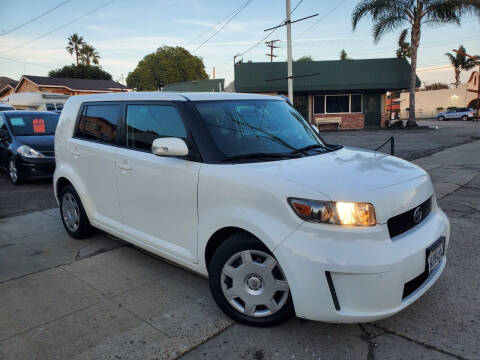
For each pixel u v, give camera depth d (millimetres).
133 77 65188
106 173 3889
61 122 4699
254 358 2484
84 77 58844
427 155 11695
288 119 3766
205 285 3516
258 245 2623
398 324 2801
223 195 2766
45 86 43062
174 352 2561
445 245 2881
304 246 2371
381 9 23734
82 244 4625
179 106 3242
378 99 27328
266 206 2539
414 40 24812
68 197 4723
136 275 3756
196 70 65812
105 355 2545
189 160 3033
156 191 3309
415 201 2646
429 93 54375
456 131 22016
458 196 6520
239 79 27000
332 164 2908
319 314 2389
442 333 2678
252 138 3229
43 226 5367
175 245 3256
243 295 2768
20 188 8039
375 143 15688
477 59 35750
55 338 2746
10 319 3012
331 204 2357
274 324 2729
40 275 3797
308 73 26734
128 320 2953
